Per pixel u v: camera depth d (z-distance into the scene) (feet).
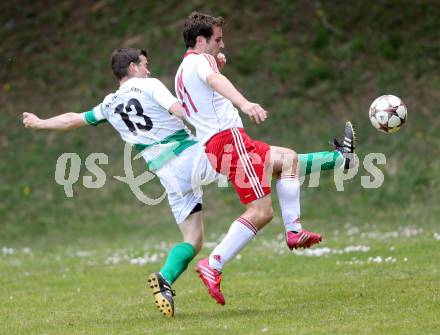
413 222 177.88
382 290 90.89
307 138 218.38
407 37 242.99
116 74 89.97
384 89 230.07
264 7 258.16
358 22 249.34
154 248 158.51
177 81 84.28
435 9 250.16
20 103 244.83
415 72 233.96
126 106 87.51
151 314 87.61
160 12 261.85
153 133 87.35
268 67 240.73
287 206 84.58
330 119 224.12
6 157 226.99
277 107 229.66
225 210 198.80
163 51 247.70
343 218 188.24
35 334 79.10
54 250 171.32
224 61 88.38
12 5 273.33
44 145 229.04
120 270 127.95
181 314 86.22
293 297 92.63
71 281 119.03
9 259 152.76
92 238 187.73
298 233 83.92
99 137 227.81
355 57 240.12
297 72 238.27
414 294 86.74
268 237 167.22
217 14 256.11
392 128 88.94
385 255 123.13
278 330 73.10
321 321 76.23
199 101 82.17
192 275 118.93
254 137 221.05
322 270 113.91
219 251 81.61
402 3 252.01
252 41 247.91
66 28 265.34
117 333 76.54
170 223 193.88
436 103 224.53
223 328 75.56
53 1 273.33
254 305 89.81
